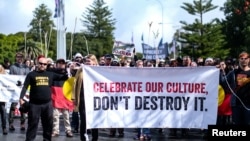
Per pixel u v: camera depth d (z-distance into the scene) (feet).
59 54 75.92
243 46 234.17
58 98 40.88
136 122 35.24
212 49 200.03
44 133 34.55
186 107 34.99
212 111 34.73
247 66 30.37
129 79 35.12
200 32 201.46
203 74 34.76
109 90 34.99
